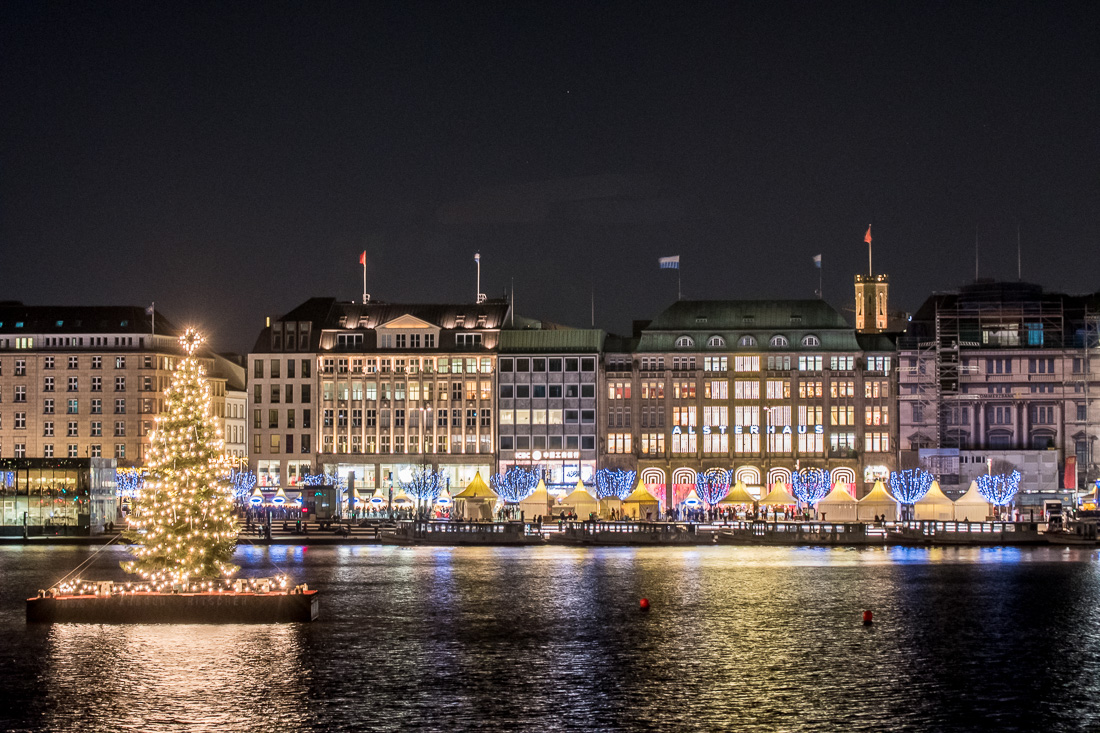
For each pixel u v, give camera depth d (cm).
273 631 8894
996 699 7206
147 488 9269
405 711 6869
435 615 10125
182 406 9306
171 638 8544
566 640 9012
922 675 7838
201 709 6838
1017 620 9994
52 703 6906
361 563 14712
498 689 7394
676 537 17900
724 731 6538
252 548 17312
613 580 12719
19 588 11788
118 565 14125
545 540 17875
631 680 7650
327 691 7256
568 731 6519
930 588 12056
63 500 18562
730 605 10800
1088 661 8300
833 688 7456
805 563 14800
